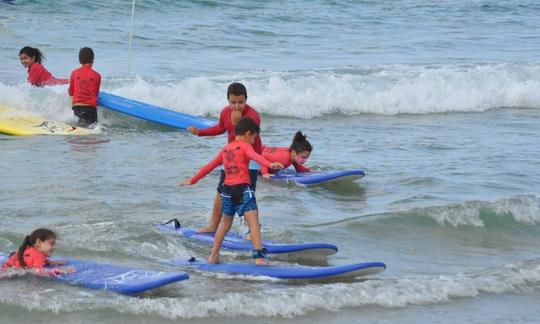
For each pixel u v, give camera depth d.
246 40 71.69
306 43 72.19
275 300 21.00
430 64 63.97
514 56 70.38
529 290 23.38
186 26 74.62
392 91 52.22
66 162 35.19
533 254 26.80
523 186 33.78
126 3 80.19
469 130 45.81
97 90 44.06
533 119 50.16
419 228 28.12
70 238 25.03
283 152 34.00
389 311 21.30
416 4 97.19
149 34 70.19
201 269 23.52
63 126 42.25
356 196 32.06
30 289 21.23
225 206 23.70
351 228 27.75
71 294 21.05
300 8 88.75
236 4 86.56
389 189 33.06
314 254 25.12
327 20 84.31
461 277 23.53
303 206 30.44
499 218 29.11
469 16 92.94
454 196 31.98
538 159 38.41
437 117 50.22
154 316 20.02
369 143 41.34
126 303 20.36
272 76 54.69
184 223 27.48
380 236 27.39
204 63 60.53
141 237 25.62
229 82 51.91
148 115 43.91
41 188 30.88
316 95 50.41
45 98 45.03
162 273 21.98
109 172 33.78
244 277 23.02
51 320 19.62
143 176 33.41
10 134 40.72
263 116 48.25
